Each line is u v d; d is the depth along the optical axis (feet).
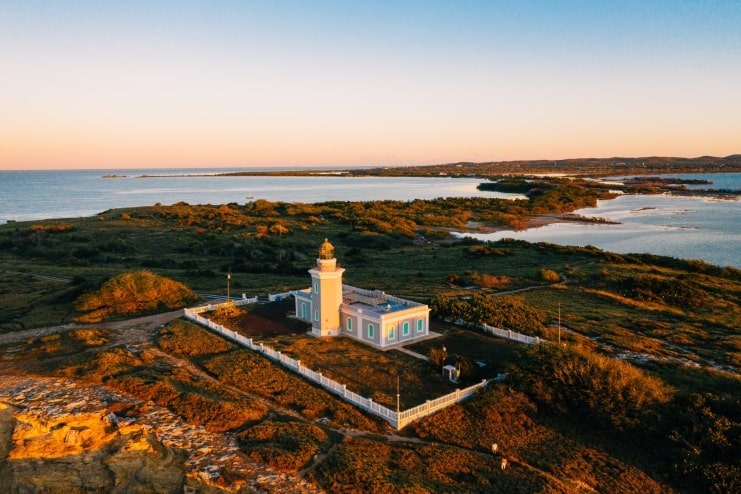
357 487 95.04
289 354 159.53
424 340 173.58
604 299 240.12
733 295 248.52
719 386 142.61
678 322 208.54
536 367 134.92
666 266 318.65
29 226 438.81
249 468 102.68
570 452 111.96
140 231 434.71
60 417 122.62
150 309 215.31
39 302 222.07
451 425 119.44
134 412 125.70
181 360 160.15
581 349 146.92
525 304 211.41
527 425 121.60
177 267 316.40
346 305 178.50
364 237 429.79
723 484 100.78
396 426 118.52
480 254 348.38
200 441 113.60
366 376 144.66
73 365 153.38
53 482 105.40
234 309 209.26
